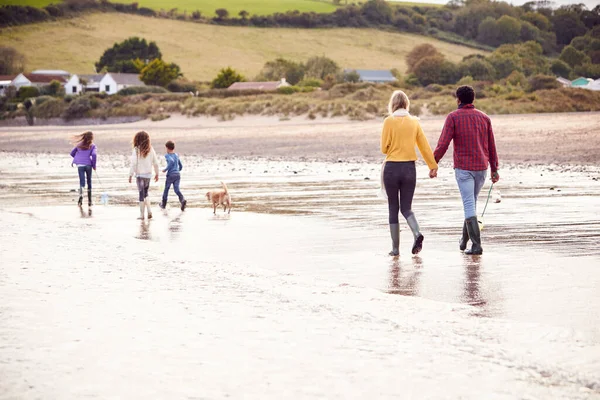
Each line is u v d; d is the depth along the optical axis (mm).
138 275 9094
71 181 24859
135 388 5109
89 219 14781
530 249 10234
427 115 67562
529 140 36125
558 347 5820
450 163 29516
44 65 181750
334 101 75625
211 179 24094
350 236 11867
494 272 8789
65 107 96750
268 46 199250
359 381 5176
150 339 6316
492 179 10555
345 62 188375
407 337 6238
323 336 6332
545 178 21594
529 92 93062
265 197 18156
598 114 54125
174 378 5305
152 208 16734
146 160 14742
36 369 5551
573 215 13484
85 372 5465
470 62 131375
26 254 10633
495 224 12680
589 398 4773
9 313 7258
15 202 18328
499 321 6609
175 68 157250
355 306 7332
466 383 5086
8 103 109250
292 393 4965
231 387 5105
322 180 22625
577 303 7203
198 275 9016
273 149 40531
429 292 7867
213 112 79938
